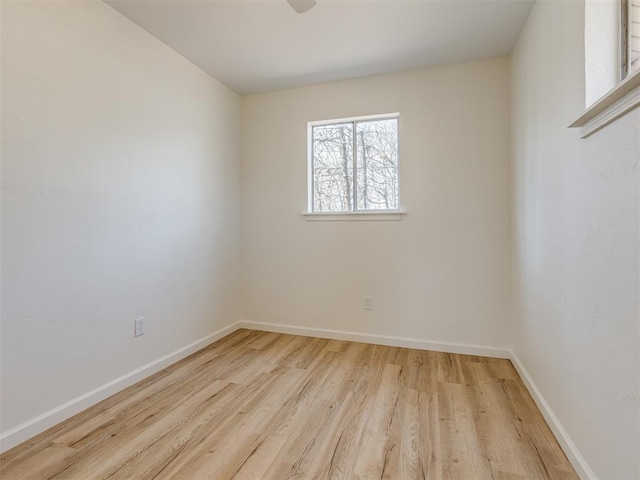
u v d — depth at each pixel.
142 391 2.08
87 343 1.89
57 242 1.74
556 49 1.61
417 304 2.82
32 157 1.62
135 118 2.20
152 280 2.34
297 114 3.17
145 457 1.47
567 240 1.49
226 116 3.14
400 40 2.36
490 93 2.61
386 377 2.26
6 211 1.52
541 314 1.84
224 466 1.42
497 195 2.60
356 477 1.35
